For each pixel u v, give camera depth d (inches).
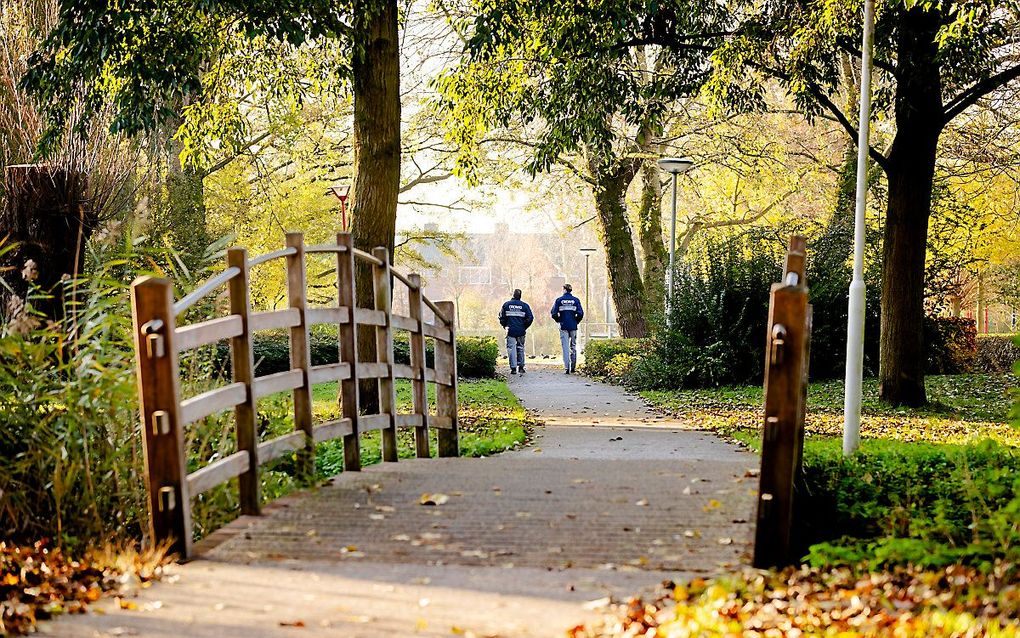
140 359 290.4
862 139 582.9
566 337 1658.5
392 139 741.3
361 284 732.0
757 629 217.3
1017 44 1087.6
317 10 685.3
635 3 858.1
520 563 285.4
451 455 586.9
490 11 788.0
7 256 513.7
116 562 280.5
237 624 220.7
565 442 709.3
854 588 257.6
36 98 725.3
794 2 813.2
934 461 453.7
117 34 687.7
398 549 300.2
